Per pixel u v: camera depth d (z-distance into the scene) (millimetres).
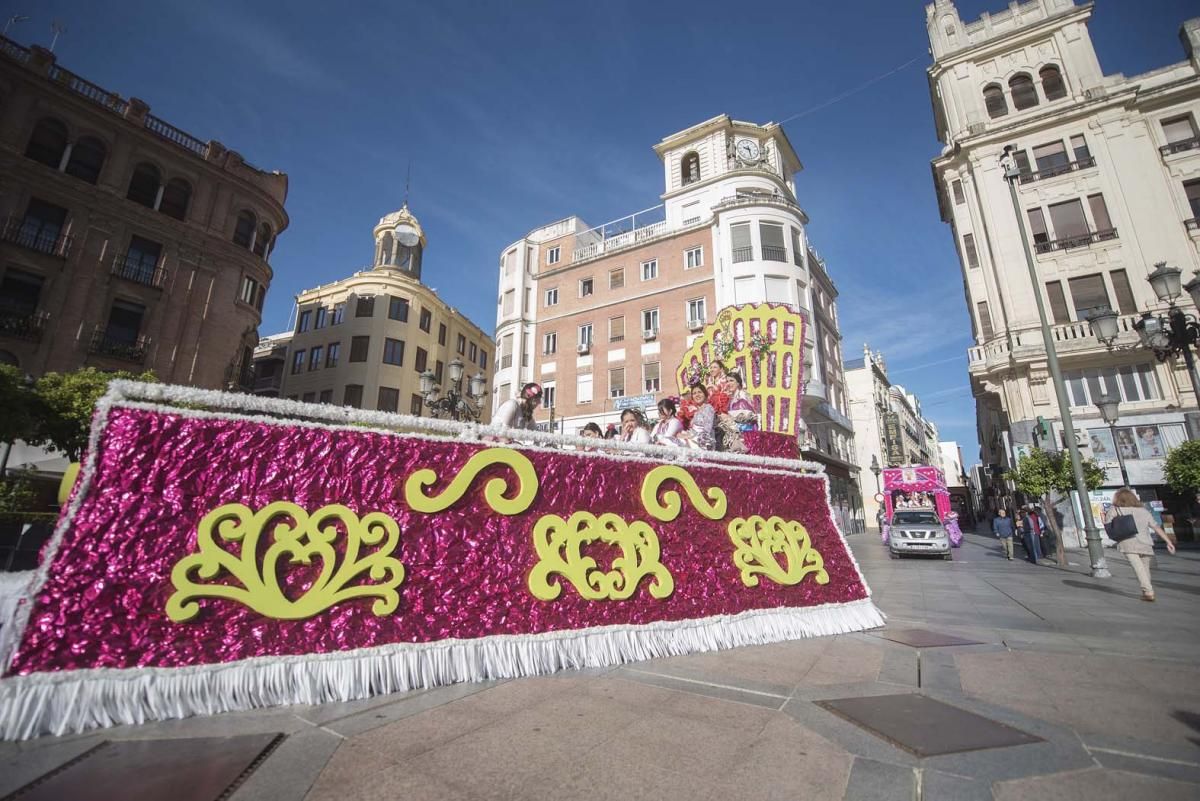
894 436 45250
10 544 9508
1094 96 20172
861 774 2174
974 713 2861
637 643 3898
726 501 5051
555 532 3904
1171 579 9250
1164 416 17359
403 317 33188
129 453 2795
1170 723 2729
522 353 30750
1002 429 22844
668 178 30031
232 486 2949
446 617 3277
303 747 2277
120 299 19188
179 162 21031
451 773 2104
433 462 3600
